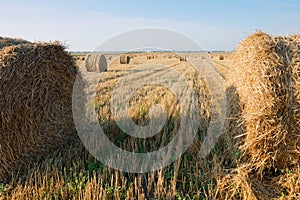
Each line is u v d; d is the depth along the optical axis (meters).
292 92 4.65
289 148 4.77
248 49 5.21
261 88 4.73
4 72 5.35
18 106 5.48
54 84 6.21
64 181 4.88
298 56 4.81
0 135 5.29
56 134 6.35
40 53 5.90
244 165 5.00
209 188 4.71
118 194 4.45
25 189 4.71
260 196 4.56
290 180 4.70
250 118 4.83
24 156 5.66
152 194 4.71
